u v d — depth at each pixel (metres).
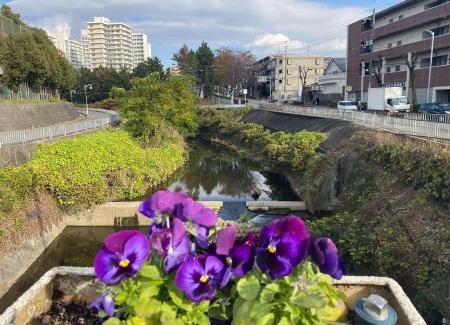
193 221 2.30
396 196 9.60
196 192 18.98
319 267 2.22
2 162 12.33
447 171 8.36
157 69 62.59
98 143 17.73
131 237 2.12
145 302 2.14
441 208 8.12
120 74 64.06
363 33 46.72
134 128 24.09
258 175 22.44
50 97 41.75
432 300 6.16
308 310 2.22
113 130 23.39
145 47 108.31
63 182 12.99
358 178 12.26
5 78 32.53
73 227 13.56
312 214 13.92
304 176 16.41
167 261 2.12
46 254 11.38
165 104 24.31
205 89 65.50
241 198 17.55
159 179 19.48
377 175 11.17
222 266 2.18
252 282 2.21
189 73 61.00
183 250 2.16
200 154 30.48
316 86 65.81
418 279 6.71
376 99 33.94
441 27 35.59
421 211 8.37
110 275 2.04
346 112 25.30
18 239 10.23
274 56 79.50
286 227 2.22
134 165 17.58
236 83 69.94
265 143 24.02
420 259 7.12
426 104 30.23
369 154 12.27
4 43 32.41
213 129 38.16
